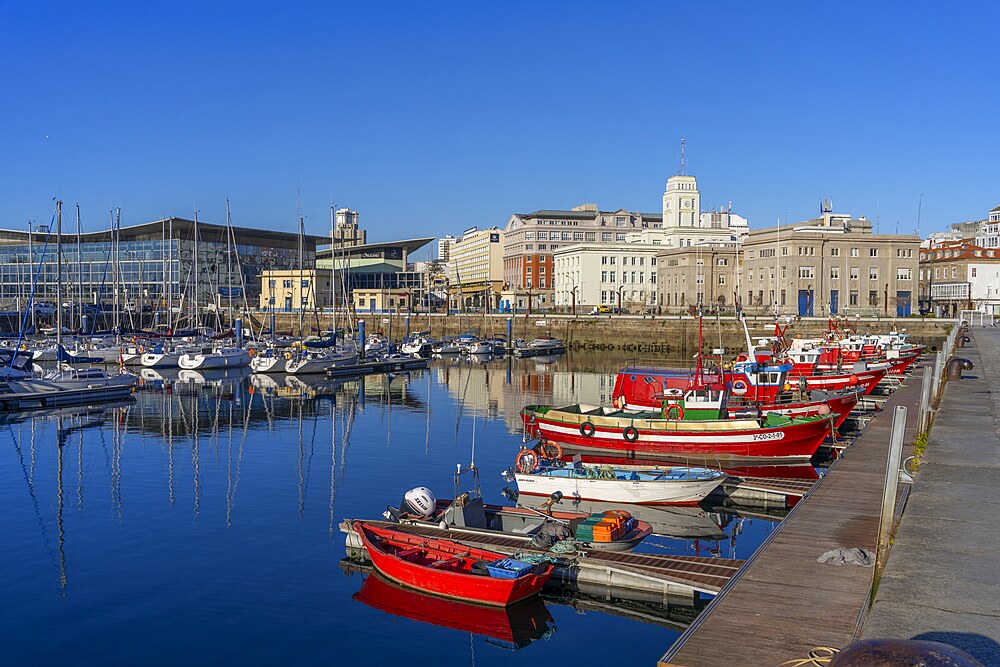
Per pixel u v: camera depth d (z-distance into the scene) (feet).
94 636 75.92
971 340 320.70
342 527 99.50
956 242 638.94
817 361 224.94
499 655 71.82
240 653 72.54
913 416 148.36
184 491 130.52
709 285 550.36
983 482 80.48
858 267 486.79
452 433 188.34
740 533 106.32
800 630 50.75
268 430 193.57
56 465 152.46
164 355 368.07
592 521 95.86
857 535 70.79
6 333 456.86
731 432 143.84
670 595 80.74
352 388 292.61
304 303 606.14
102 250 646.74
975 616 47.01
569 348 497.05
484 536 92.89
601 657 71.61
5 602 83.82
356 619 79.25
